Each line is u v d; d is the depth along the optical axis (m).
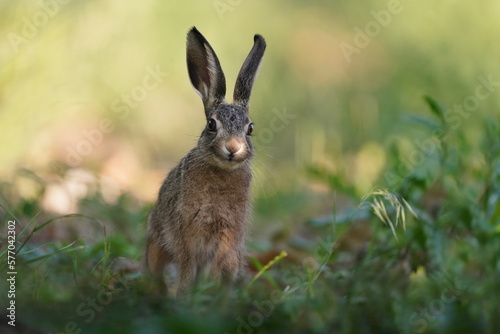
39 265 8.24
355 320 7.47
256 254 11.00
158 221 9.67
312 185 15.48
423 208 10.22
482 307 7.59
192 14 18.14
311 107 18.05
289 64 18.84
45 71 14.69
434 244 8.98
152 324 6.77
